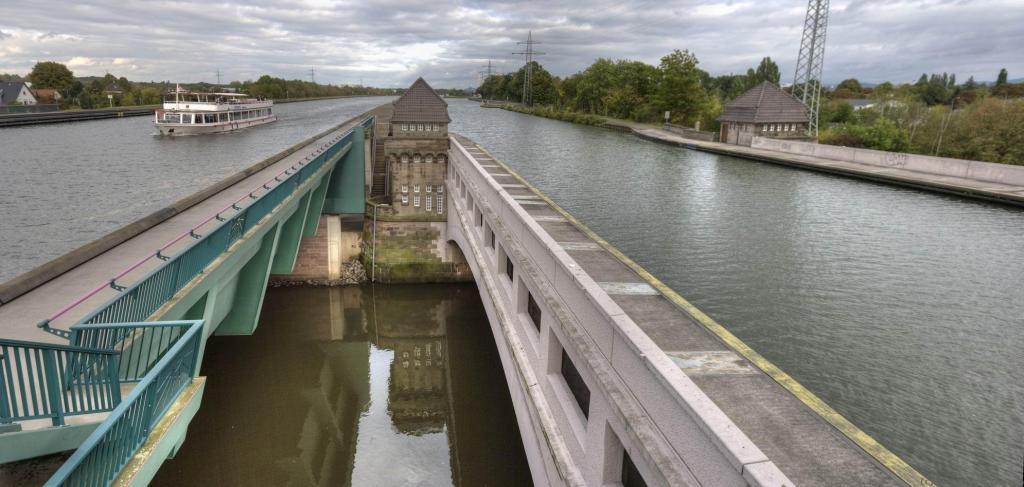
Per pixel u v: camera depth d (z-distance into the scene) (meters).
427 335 34.28
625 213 42.91
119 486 7.59
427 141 40.78
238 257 16.89
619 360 9.33
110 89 187.75
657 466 7.36
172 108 87.00
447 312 37.31
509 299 19.52
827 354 22.84
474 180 27.56
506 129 114.38
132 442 8.05
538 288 13.85
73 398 8.35
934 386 20.75
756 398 7.99
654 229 38.50
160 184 46.53
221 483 20.77
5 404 7.68
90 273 15.27
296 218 29.45
